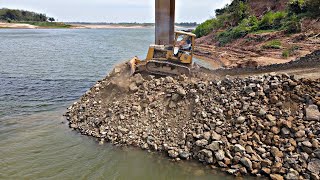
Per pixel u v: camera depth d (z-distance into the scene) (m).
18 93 20.27
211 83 13.46
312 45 28.44
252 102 11.98
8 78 24.77
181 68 16.30
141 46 56.56
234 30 43.34
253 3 56.00
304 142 10.31
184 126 12.08
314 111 11.11
